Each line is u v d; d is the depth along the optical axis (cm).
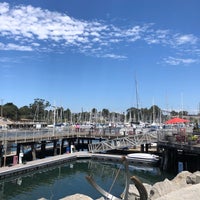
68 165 3744
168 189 1883
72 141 4856
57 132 4559
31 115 14900
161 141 3528
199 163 2934
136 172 3347
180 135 3428
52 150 4841
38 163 3309
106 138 4978
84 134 5025
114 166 3716
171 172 3366
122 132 5234
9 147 3850
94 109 13750
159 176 3142
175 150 3462
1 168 2967
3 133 3506
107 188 2605
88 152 4400
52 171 3350
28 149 4756
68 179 2967
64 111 13400
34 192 2480
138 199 1836
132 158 3838
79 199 1664
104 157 4078
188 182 2066
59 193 2462
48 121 12106
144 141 4206
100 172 3328
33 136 3806
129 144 4262
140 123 8750
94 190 2552
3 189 2552
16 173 2967
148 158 3753
